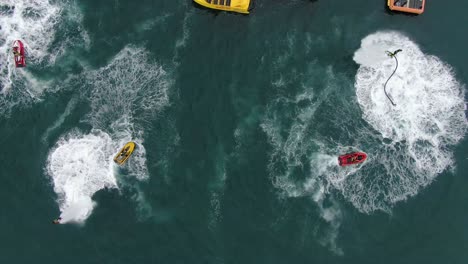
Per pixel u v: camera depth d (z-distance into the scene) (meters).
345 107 81.00
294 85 81.44
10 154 79.44
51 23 85.88
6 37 85.44
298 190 76.69
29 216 76.75
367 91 81.94
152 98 81.19
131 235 75.19
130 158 78.69
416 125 81.19
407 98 82.50
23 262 74.56
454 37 85.88
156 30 84.50
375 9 85.94
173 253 74.19
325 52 83.25
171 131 79.56
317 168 77.69
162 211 76.25
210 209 75.94
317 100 80.94
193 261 73.75
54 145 80.06
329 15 85.06
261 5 85.00
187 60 82.69
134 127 80.12
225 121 79.62
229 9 83.62
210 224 75.31
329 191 76.81
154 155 78.75
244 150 78.31
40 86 82.88
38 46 84.81
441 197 77.25
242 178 77.06
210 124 79.50
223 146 78.44
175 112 80.38
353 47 83.81
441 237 75.31
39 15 86.31
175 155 78.50
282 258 73.75
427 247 74.69
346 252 74.25
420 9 84.88
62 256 74.56
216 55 82.75
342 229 75.25
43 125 80.94
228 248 74.25
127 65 83.06
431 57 84.56
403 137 80.25
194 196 76.56
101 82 82.50
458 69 84.31
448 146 80.44
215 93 80.88
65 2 86.50
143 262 73.75
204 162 77.81
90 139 80.31
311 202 76.25
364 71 82.69
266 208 75.81
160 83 81.88
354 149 78.81
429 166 78.94
